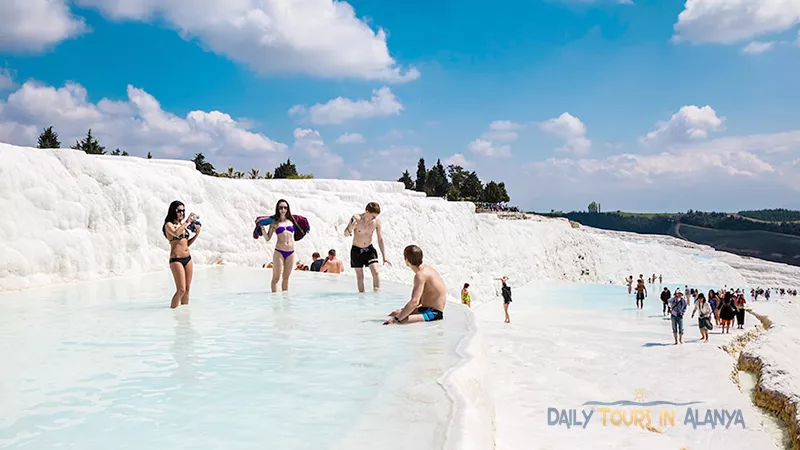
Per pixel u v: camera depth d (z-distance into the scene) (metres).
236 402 3.88
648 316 24.97
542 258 47.50
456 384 4.31
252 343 5.84
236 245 17.45
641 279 28.69
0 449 3.04
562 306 29.47
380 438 3.19
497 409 9.14
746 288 62.59
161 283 11.84
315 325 6.92
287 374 4.61
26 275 10.91
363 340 5.99
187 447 3.07
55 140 62.84
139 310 8.16
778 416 9.89
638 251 63.41
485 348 6.12
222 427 3.38
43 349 5.57
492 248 39.94
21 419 3.55
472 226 37.22
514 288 40.28
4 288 10.38
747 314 29.50
